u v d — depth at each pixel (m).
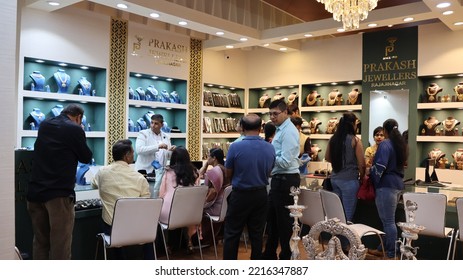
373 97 7.20
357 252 1.65
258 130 3.46
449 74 6.51
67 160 3.09
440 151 6.75
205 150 8.23
